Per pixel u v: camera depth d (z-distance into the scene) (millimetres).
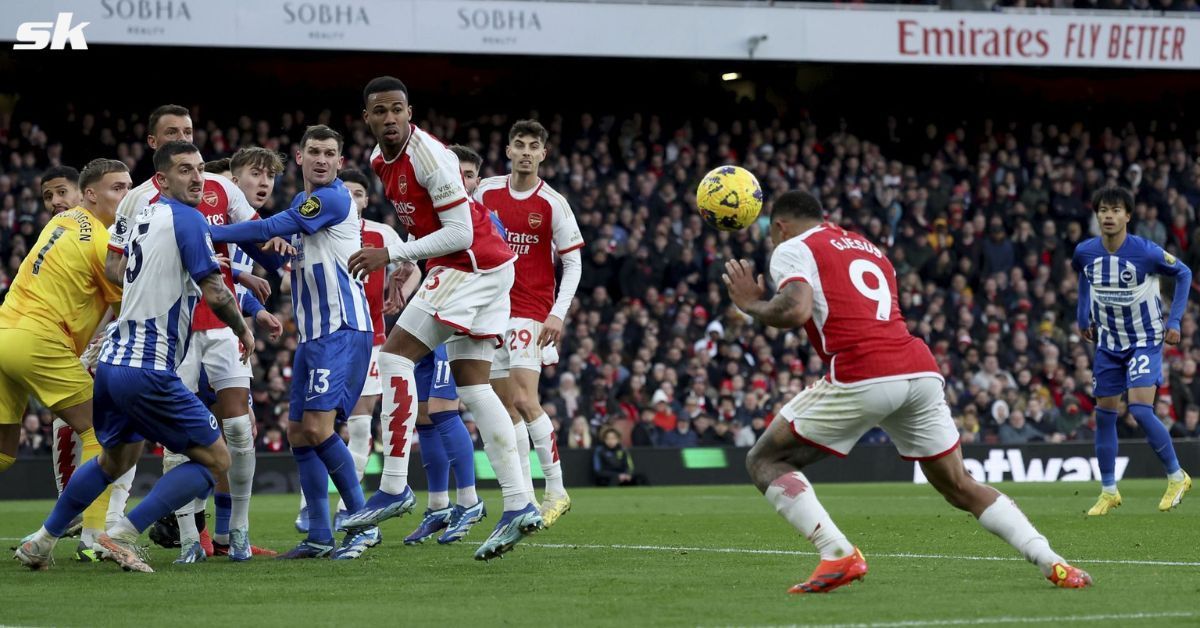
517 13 30859
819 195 34844
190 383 10336
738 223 9359
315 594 8164
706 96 38688
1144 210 35406
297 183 32219
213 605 7684
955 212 34562
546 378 28422
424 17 30250
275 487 23844
